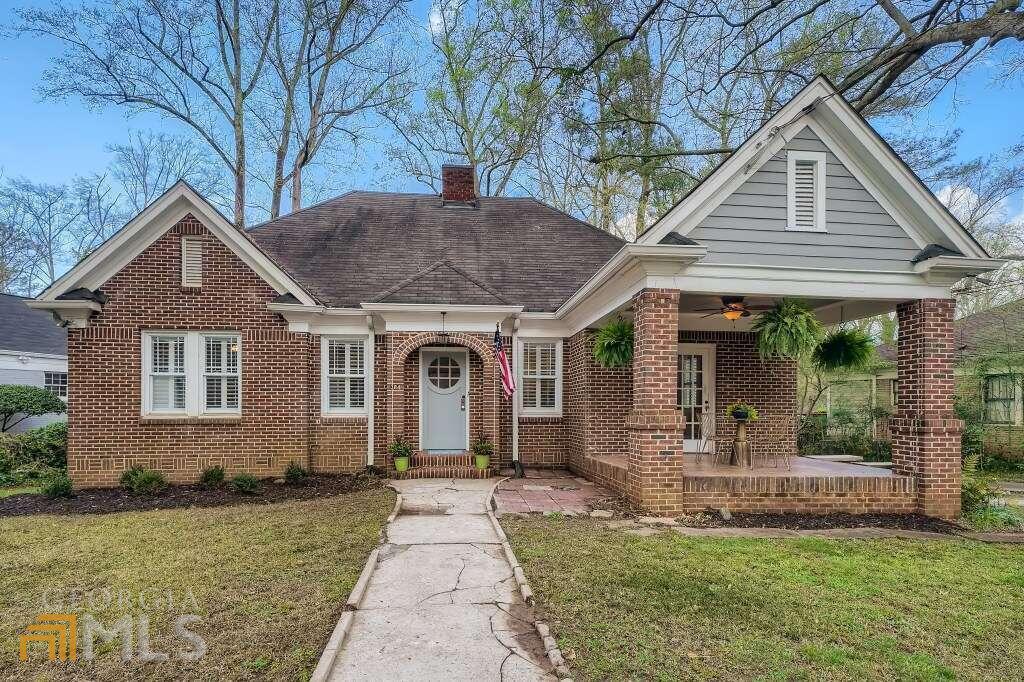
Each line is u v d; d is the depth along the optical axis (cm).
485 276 1325
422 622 444
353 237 1407
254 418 1112
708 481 822
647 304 812
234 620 453
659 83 1465
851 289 842
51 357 1839
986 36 933
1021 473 1452
